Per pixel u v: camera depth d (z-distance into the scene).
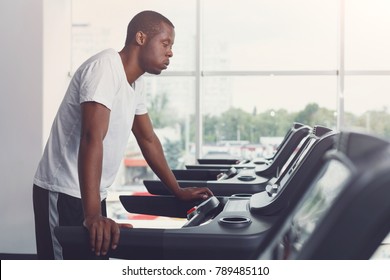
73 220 1.78
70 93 1.73
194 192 2.09
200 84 4.92
